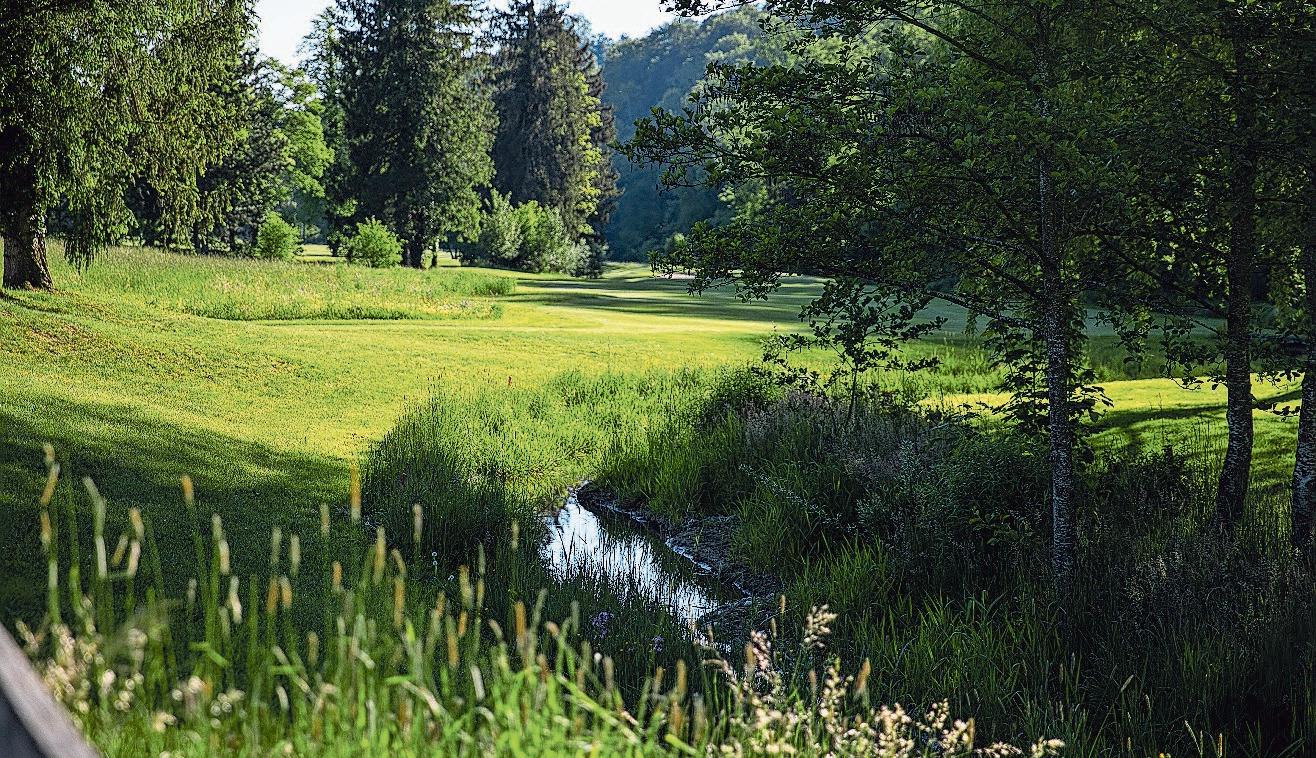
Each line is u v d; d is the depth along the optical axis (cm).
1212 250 998
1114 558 919
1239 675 695
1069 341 1050
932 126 864
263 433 1412
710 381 2125
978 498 1009
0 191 1786
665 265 1016
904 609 905
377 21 6556
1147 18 869
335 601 652
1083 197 809
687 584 1064
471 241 7738
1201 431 1490
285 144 6281
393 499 1072
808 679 672
